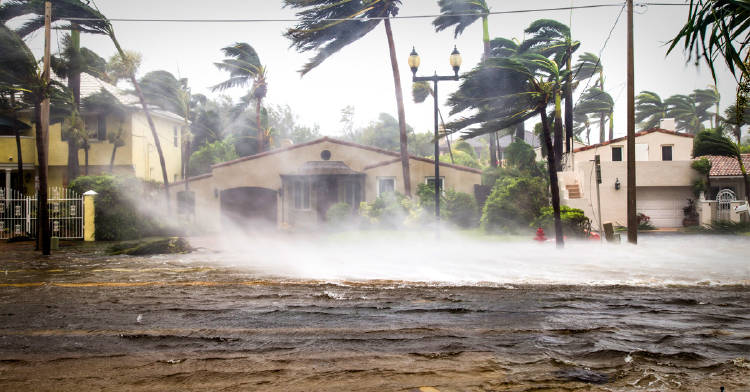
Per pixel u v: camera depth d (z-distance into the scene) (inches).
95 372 181.6
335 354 201.8
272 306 297.7
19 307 298.5
